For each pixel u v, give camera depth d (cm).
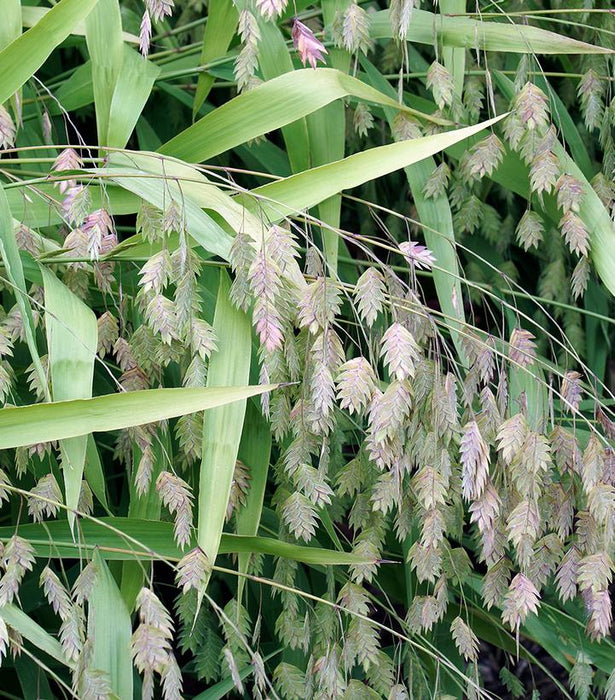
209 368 86
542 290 115
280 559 93
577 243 94
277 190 88
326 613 92
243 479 90
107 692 81
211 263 87
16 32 91
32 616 103
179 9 122
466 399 89
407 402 84
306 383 87
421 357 88
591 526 90
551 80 120
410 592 100
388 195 123
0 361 86
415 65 111
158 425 91
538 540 92
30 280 89
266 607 105
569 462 90
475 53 109
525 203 124
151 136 111
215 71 100
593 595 88
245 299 84
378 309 84
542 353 118
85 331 84
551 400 90
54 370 83
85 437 83
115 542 89
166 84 109
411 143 88
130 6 114
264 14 92
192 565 83
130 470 93
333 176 88
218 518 84
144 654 80
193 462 93
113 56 94
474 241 118
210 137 92
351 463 91
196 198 87
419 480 87
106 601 84
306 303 83
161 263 83
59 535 89
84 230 88
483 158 95
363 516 92
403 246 86
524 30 95
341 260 106
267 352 84
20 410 80
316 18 107
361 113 98
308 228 92
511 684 105
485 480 87
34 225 92
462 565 94
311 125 97
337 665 90
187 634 96
